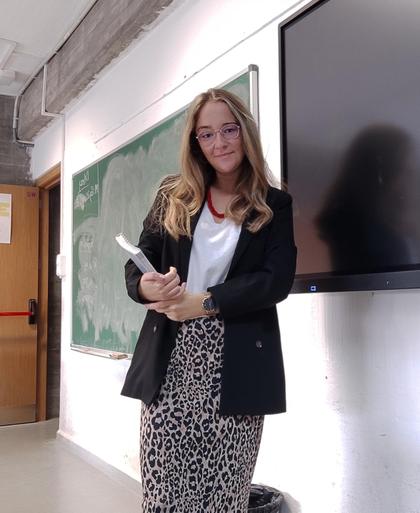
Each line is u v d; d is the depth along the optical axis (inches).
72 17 131.0
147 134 108.9
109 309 122.1
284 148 63.2
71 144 153.4
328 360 64.7
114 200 122.6
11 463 127.2
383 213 50.4
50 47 146.5
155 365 44.3
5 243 169.6
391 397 56.2
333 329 64.1
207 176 49.1
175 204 47.7
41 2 123.8
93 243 133.0
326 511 63.9
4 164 183.0
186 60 98.0
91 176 136.3
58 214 187.3
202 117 46.4
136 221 112.0
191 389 43.6
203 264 46.0
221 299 41.4
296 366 69.6
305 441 67.5
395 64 49.5
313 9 59.6
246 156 46.8
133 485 107.3
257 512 62.4
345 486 61.5
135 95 117.2
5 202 171.3
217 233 46.7
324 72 57.9
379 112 51.1
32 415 169.9
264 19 77.4
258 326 44.3
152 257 48.6
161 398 44.2
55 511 97.6
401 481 54.9
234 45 83.9
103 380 124.3
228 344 43.0
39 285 177.8
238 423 43.5
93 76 134.0
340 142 55.5
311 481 66.2
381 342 57.5
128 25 109.1
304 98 60.6
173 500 43.0
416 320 53.7
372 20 52.1
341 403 62.6
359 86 53.4
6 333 167.0
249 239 44.6
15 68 160.6
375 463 57.9
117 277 118.9
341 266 55.1
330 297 64.7
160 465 43.4
